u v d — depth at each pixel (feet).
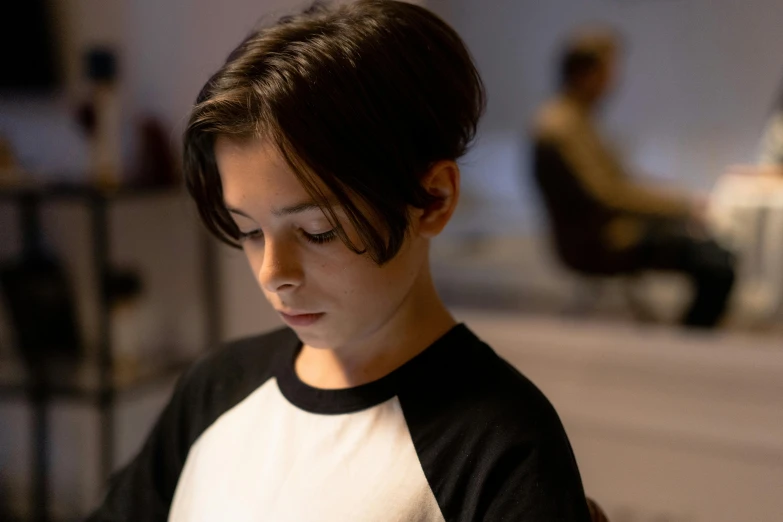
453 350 1.86
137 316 5.05
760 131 8.82
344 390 1.88
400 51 1.60
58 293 5.16
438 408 1.78
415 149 1.60
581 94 7.72
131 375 4.86
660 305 7.61
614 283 7.90
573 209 7.68
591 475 5.52
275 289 1.65
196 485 2.06
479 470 1.67
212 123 1.57
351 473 1.77
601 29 9.62
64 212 5.25
